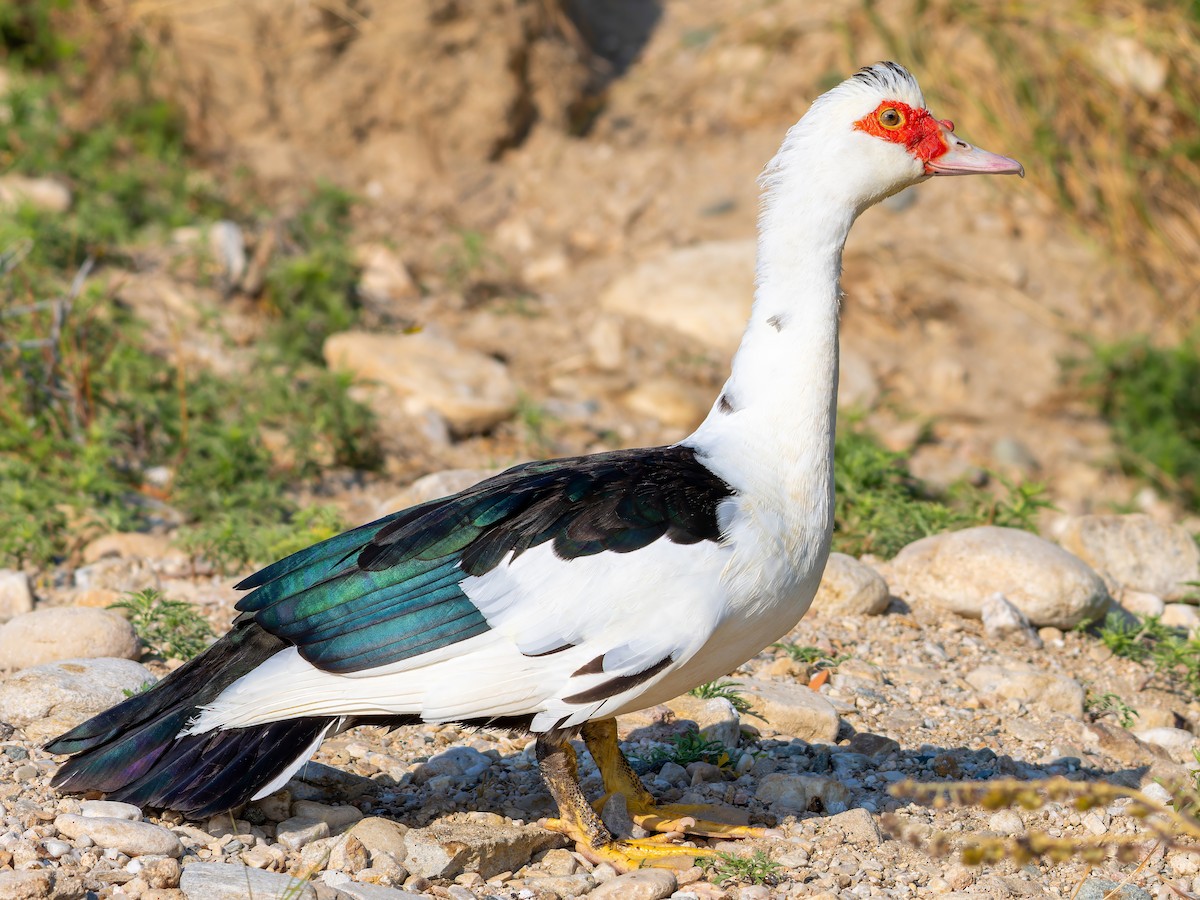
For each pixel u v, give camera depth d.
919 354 16.86
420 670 6.62
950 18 19.55
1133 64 18.58
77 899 6.04
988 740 8.81
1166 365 16.47
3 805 6.76
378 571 6.73
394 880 6.61
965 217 18.55
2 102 17.55
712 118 19.77
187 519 12.20
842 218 7.37
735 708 8.68
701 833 7.33
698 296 16.73
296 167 18.59
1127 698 9.68
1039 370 16.95
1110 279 17.98
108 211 16.41
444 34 18.72
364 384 14.50
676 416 15.47
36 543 10.82
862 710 9.07
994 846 6.04
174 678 6.91
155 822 6.87
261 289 15.79
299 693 6.62
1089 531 11.89
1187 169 18.27
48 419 12.80
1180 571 11.72
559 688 6.61
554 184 18.97
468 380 15.07
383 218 18.27
